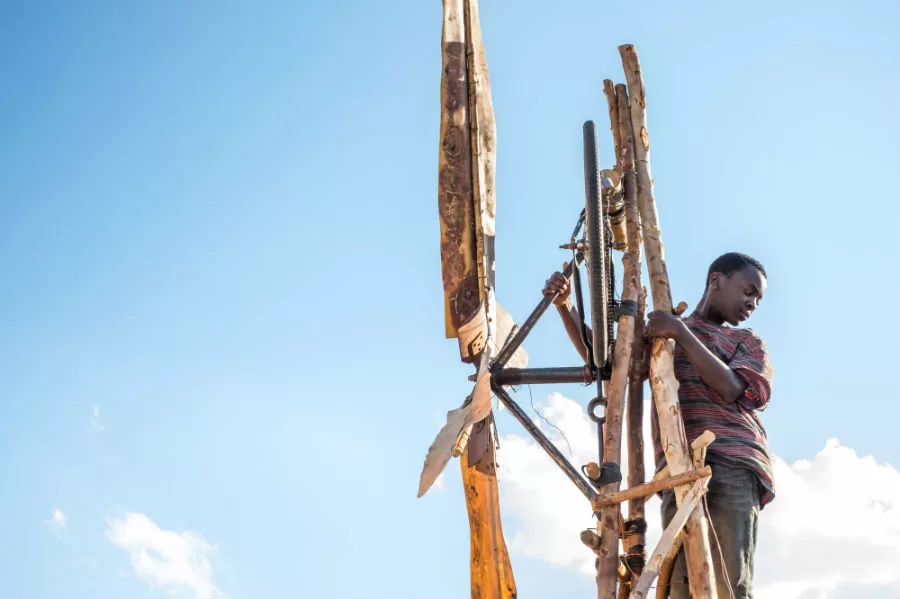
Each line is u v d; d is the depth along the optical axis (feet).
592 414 18.51
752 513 17.52
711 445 17.75
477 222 19.57
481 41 21.07
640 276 19.25
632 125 20.04
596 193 18.39
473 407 18.12
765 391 18.03
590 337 20.90
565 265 20.21
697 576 16.17
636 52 20.45
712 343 18.83
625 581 18.22
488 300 19.42
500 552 18.29
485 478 18.66
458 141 20.04
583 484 17.65
